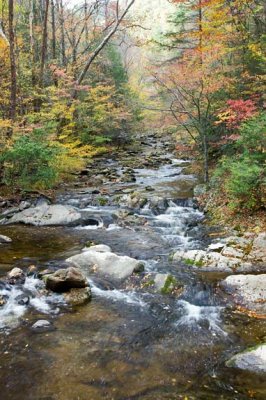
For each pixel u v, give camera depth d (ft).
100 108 68.39
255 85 44.91
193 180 50.19
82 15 97.60
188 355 15.14
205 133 45.83
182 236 30.66
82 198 42.16
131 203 39.09
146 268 23.79
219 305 19.53
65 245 28.40
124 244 28.63
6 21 63.00
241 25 47.50
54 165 46.57
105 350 15.39
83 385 13.29
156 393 12.89
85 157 67.92
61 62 76.43
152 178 53.06
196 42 63.21
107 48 92.73
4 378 13.64
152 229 32.53
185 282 21.62
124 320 17.90
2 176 41.93
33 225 33.81
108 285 21.61
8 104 49.49
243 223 30.17
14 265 24.06
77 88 58.80
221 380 13.61
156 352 15.33
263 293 19.77
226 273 22.79
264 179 29.68
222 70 42.01
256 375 13.80
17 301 19.36
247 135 33.09
